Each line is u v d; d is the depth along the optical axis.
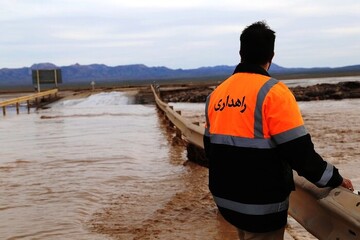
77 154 10.72
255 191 2.52
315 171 2.45
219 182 2.67
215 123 2.71
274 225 2.58
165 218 5.40
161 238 4.73
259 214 2.54
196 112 27.16
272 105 2.43
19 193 6.96
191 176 7.74
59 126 18.59
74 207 6.07
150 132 15.28
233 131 2.57
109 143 12.58
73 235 4.96
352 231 2.62
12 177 8.22
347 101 35.62
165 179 7.61
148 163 9.23
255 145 2.49
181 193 6.53
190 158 8.87
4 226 5.34
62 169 8.86
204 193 6.48
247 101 2.53
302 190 3.42
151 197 6.43
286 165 2.58
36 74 52.00
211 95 2.90
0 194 6.89
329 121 18.17
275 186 2.52
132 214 5.64
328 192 2.93
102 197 6.55
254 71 2.63
